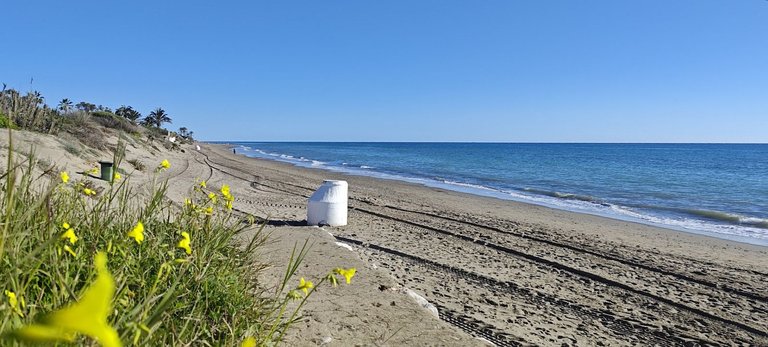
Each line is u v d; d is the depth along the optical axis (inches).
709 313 274.5
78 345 57.4
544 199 885.8
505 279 305.6
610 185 1216.2
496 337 209.6
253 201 580.7
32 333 13.0
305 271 216.7
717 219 701.3
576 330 231.5
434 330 165.0
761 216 742.5
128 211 159.3
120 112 2384.4
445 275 302.0
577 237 486.3
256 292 159.5
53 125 716.0
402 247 372.2
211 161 1507.1
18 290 73.0
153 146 1406.3
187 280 119.3
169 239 143.7
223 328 118.1
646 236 529.0
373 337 153.5
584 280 322.0
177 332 102.3
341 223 435.5
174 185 616.4
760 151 4840.1
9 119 73.0
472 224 520.1
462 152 4050.2
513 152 4202.8
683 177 1514.5
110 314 78.5
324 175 1238.3
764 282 350.3
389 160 2464.3
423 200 737.0
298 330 148.3
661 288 317.7
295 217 471.2
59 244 94.3
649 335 235.9
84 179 154.9
